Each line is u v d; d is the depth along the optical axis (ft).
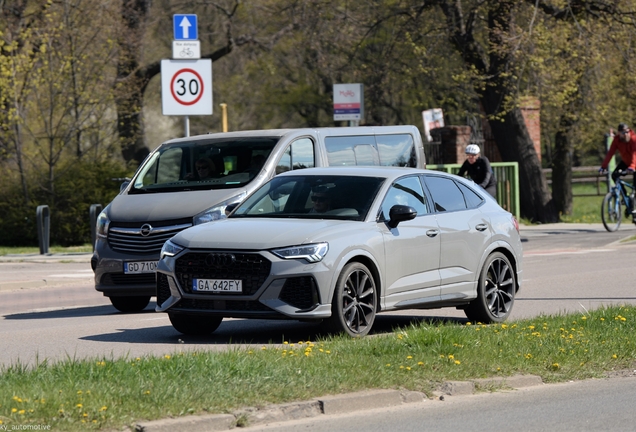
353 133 112.78
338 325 75.97
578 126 295.69
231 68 362.94
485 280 90.79
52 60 210.59
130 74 229.66
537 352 69.26
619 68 262.88
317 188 84.12
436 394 59.57
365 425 52.21
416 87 311.68
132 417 48.44
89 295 125.18
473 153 155.94
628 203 207.31
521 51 227.81
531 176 254.68
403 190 85.25
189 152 107.14
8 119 207.72
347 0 279.08
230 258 75.72
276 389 55.01
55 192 208.33
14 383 54.03
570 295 112.37
